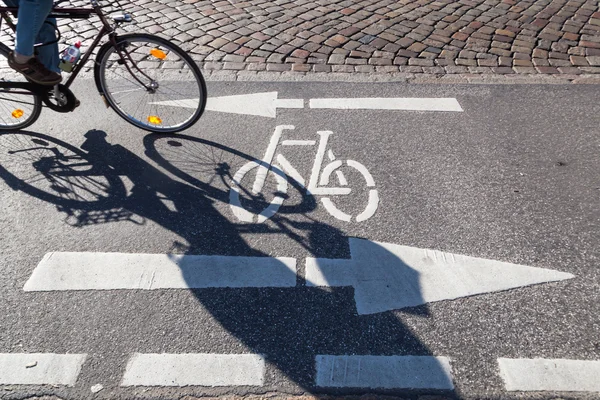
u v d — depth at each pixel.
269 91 5.39
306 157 4.42
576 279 3.29
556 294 3.19
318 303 3.15
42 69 3.98
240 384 2.71
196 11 6.98
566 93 5.36
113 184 4.10
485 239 3.60
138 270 3.36
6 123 4.61
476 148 4.55
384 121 4.93
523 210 3.85
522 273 3.33
